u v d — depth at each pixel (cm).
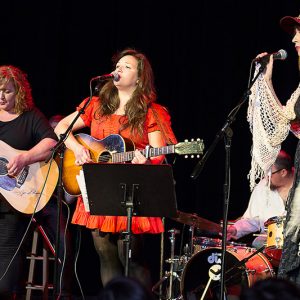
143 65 1085
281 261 842
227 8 1588
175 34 1617
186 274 1277
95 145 1087
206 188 1591
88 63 1652
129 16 1641
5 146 1145
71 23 1658
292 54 1528
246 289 439
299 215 827
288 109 889
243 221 1338
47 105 1634
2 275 1107
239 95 1572
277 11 1548
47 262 1323
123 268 1071
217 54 1592
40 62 1638
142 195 952
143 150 1008
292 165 1330
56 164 1158
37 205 1139
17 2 1648
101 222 1045
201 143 962
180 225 1608
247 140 1566
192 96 1608
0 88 1133
